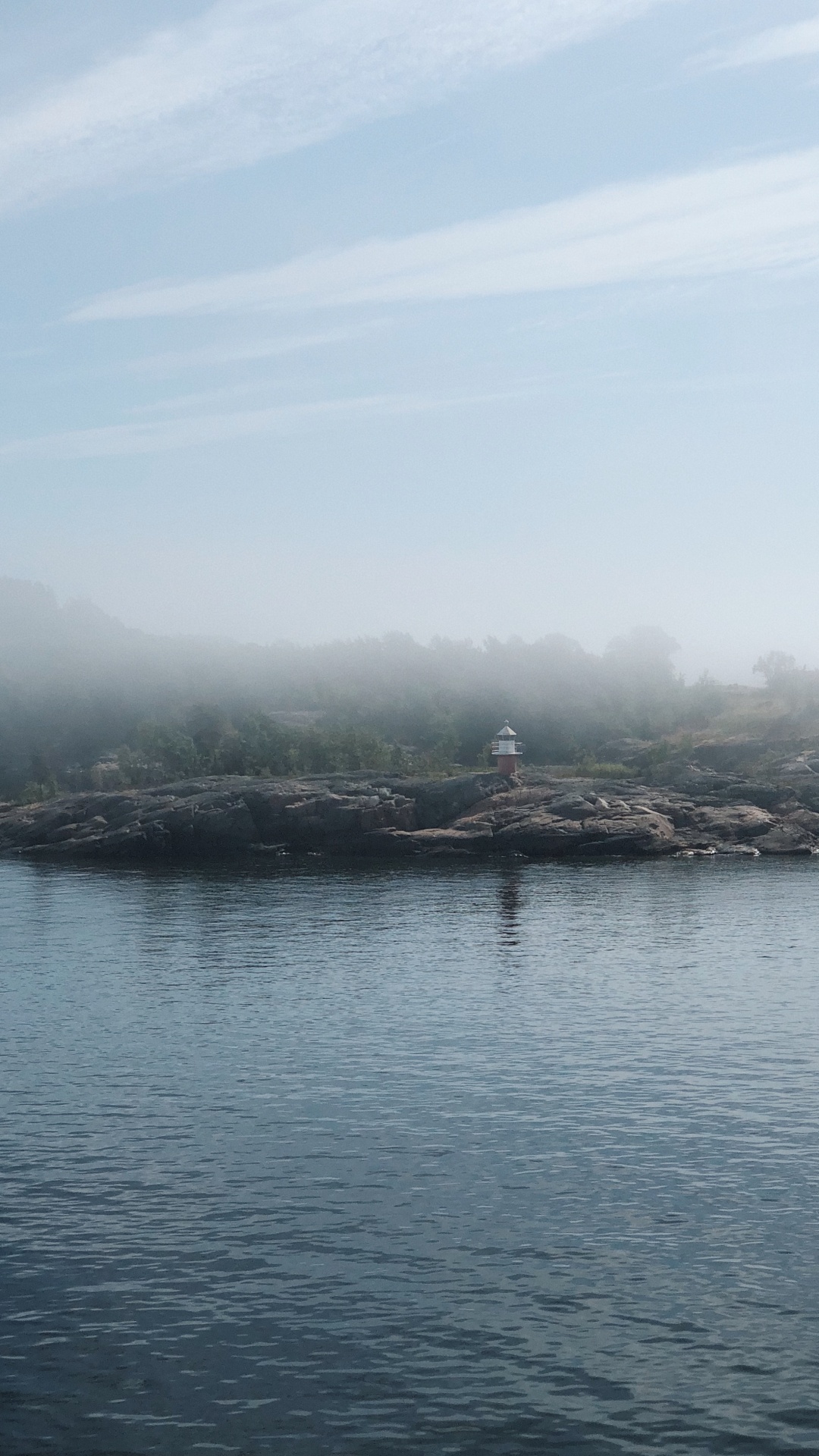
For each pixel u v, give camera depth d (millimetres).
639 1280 25703
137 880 107438
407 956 65125
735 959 62469
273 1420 20953
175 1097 39156
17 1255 27297
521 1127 35594
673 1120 35969
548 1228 28359
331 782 138500
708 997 53219
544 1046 44938
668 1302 24734
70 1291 25531
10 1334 23812
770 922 74875
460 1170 32156
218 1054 44688
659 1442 20203
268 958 65500
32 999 55312
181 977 60406
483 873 107312
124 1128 36000
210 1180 31672
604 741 190125
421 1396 21609
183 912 85500
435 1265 26562
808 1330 23562
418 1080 40781
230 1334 23750
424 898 90250
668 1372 22219
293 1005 53188
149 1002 54406
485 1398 21531
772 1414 20906
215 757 173375
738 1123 35562
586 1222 28703
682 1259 26672
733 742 152500
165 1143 34656
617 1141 34188
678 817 124625
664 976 58250
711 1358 22656
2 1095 39625
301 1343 23375
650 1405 21203
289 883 102312
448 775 155125
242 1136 35188
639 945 67375
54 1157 33562
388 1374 22297
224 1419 21016
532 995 54344
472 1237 27953
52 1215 29500
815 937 69188
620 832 118938
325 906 86688
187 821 130125
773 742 149875
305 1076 41469
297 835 129750
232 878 107625
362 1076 41344
